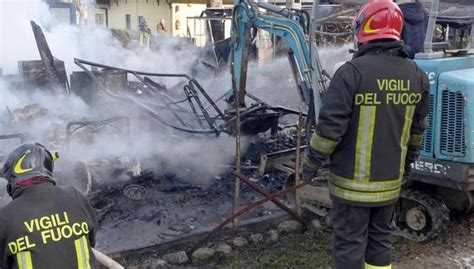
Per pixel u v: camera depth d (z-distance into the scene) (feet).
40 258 7.77
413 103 10.82
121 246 16.19
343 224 10.97
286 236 17.25
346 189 10.77
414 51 16.79
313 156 10.53
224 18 48.29
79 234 8.14
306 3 42.65
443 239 16.63
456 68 15.64
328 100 10.33
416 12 16.74
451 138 14.98
